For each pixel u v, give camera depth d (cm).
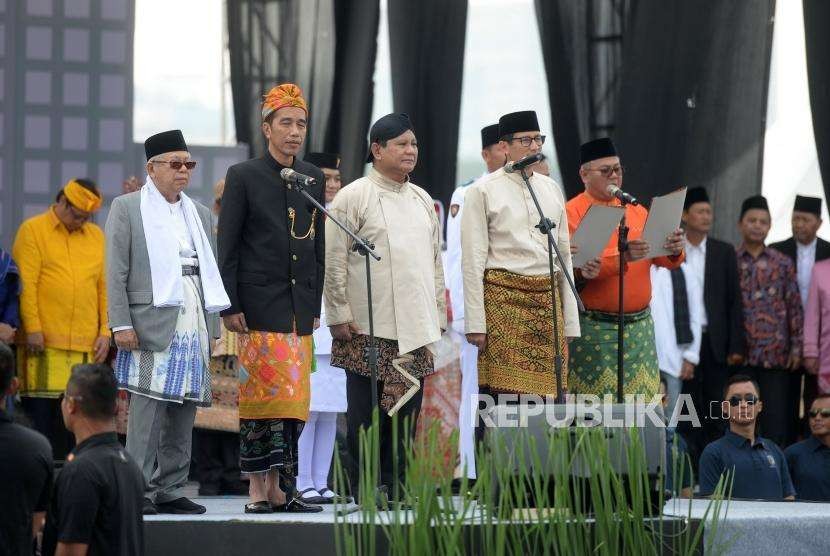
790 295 2030
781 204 2198
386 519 1142
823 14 2162
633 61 2130
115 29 2105
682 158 2147
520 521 1106
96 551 1070
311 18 2069
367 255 1302
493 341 1450
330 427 1606
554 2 2131
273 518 1216
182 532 1209
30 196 2088
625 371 1517
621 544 1121
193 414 1353
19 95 2084
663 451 1186
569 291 1475
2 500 1062
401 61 2103
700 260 2009
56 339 1741
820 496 1675
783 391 2023
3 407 1084
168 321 1312
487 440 1165
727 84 2148
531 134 1490
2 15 2077
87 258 1775
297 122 1346
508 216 1456
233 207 1334
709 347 2003
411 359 1393
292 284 1342
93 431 1094
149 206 1331
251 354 1327
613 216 1412
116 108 2105
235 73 2055
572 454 1114
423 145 2116
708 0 2141
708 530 1197
